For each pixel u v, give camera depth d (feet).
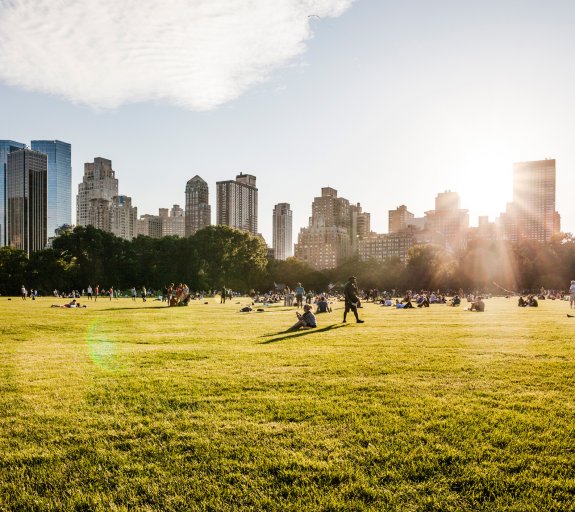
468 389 24.86
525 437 17.83
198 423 19.90
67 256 303.07
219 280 325.83
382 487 14.29
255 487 14.47
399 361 32.81
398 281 392.47
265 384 26.40
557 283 320.70
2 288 280.31
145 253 324.60
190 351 38.50
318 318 80.07
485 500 13.55
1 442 18.31
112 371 30.48
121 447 17.70
